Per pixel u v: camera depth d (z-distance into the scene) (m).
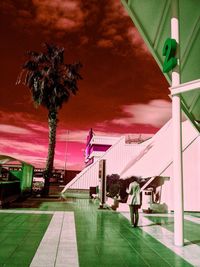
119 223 9.57
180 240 6.39
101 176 14.82
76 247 6.00
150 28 8.70
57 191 30.44
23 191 18.94
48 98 23.08
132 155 27.92
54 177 42.75
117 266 4.78
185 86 6.90
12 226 8.37
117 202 13.60
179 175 6.73
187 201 14.23
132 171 18.33
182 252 5.80
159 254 5.61
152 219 10.91
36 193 24.50
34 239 6.64
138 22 8.59
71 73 23.36
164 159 15.66
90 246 6.13
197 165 14.50
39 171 39.41
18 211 11.96
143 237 7.26
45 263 4.77
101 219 10.45
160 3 7.95
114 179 23.70
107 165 27.55
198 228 9.02
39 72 22.91
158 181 15.04
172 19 7.38
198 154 14.59
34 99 22.86
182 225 6.48
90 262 4.95
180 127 7.00
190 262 5.09
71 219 10.19
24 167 18.95
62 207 14.34
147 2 8.01
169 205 13.95
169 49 7.19
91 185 27.73
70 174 43.50
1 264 4.66
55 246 6.01
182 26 8.71
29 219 9.84
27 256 5.18
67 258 5.14
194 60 9.41
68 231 7.80
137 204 8.89
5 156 14.62
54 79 23.09
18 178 18.42
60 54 23.20
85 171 27.89
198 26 8.46
